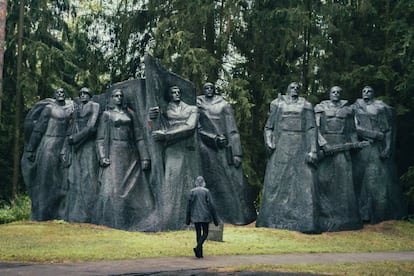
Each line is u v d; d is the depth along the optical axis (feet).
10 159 109.19
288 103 79.77
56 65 105.81
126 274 41.81
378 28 107.45
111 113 78.07
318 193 78.48
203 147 85.25
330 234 75.77
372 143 88.02
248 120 101.50
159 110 76.07
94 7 120.88
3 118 108.78
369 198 86.99
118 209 75.10
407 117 104.73
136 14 107.96
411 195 94.94
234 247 57.98
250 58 110.01
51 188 81.97
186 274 42.22
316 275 42.37
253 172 104.27
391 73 100.42
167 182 75.41
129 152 77.61
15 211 88.89
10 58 106.93
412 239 72.54
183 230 74.95
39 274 41.19
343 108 83.61
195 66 98.17
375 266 46.68
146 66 75.77
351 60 107.24
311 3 104.73
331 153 80.69
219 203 85.05
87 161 79.56
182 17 101.45
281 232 73.46
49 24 108.58
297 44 104.53
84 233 68.23
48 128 83.05
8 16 106.83
